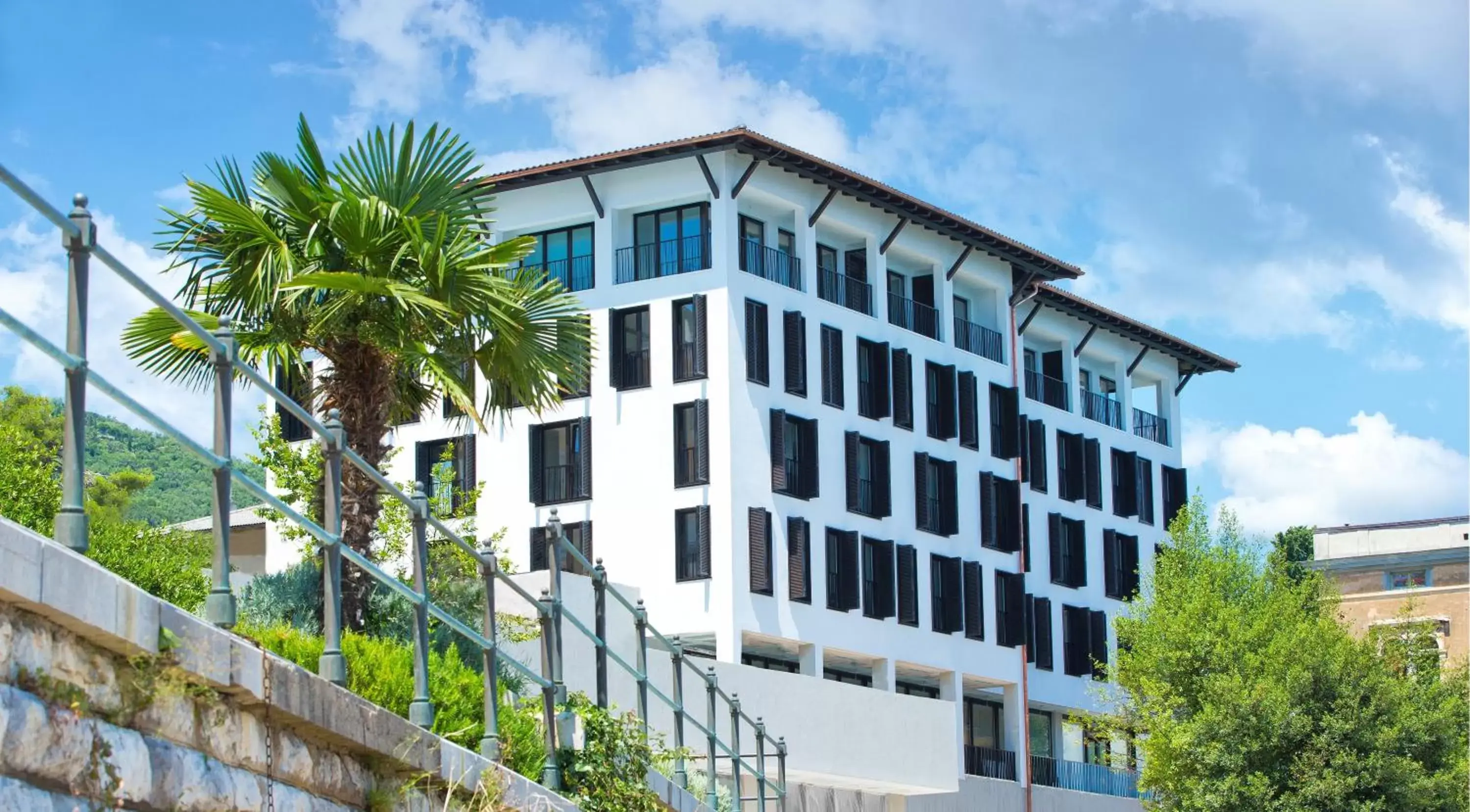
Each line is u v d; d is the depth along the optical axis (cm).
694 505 5097
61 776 853
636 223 5344
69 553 843
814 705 4394
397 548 2652
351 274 2097
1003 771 6022
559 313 2305
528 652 2762
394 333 2173
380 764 1193
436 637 2367
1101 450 6838
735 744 2030
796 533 5241
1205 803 5156
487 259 2202
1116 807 6488
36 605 822
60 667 857
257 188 2214
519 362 2262
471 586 2552
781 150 5169
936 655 5762
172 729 951
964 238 5966
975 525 6012
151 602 916
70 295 873
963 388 6022
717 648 5019
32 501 2367
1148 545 7038
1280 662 5244
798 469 5347
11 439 2462
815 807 4656
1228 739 5181
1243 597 5681
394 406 2352
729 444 5078
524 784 1379
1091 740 6262
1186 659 5391
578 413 5288
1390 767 5100
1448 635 9312
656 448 5175
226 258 2178
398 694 1464
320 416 2278
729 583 5022
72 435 865
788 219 5516
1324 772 5078
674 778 1809
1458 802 5141
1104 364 7144
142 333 2186
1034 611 6347
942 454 5931
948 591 5859
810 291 5450
